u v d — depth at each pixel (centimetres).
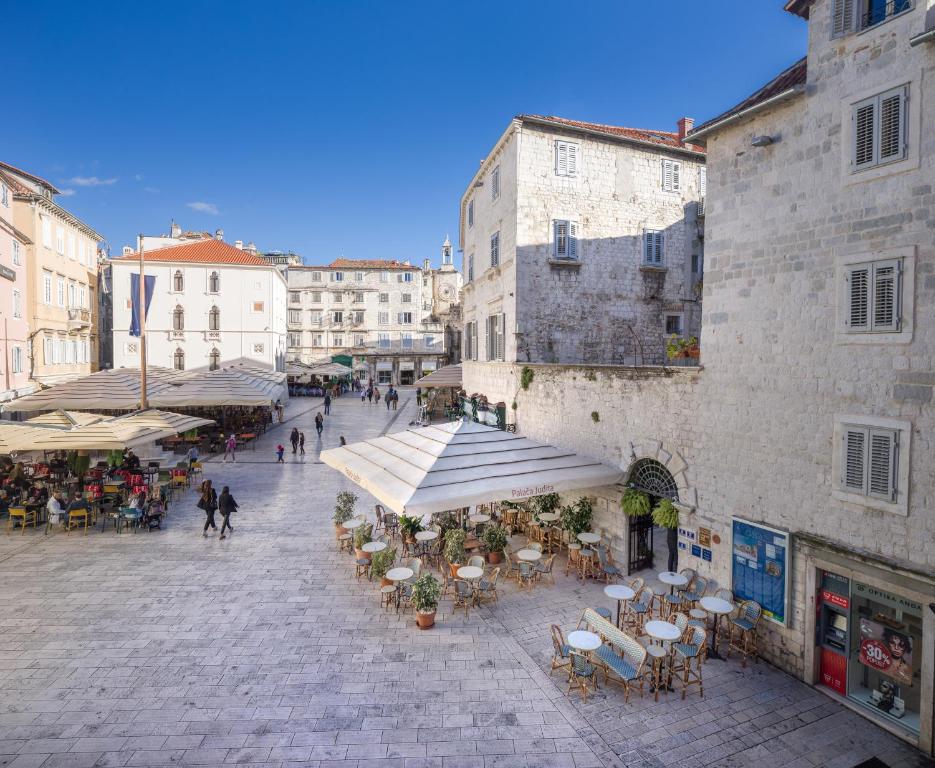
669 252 2480
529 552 1427
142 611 1234
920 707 853
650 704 951
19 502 1786
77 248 4147
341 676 1008
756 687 1006
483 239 2711
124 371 3106
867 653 951
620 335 2402
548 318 2284
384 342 6956
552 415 1809
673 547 1409
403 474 1327
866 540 926
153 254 4994
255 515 1948
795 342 1038
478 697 958
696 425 1244
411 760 809
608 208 2373
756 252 1113
